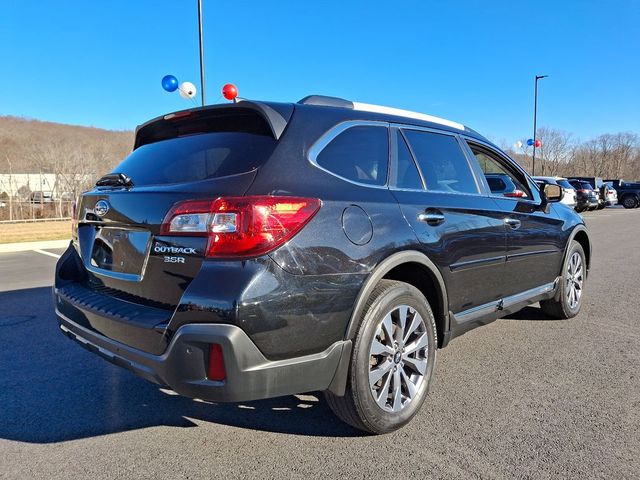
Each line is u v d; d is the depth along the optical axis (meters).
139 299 2.57
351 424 2.74
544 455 2.55
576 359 3.98
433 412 3.06
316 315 2.33
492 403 3.18
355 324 2.52
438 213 3.10
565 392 3.34
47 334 4.85
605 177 69.62
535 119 31.42
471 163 3.78
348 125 2.88
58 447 2.70
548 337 4.55
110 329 2.55
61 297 3.08
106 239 2.88
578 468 2.43
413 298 2.87
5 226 21.73
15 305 6.12
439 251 3.04
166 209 2.44
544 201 4.56
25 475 2.43
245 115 2.76
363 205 2.64
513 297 4.00
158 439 2.79
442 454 2.58
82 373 3.81
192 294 2.17
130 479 2.39
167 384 2.26
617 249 10.95
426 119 3.58
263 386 2.19
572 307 5.09
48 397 3.36
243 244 2.17
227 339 2.08
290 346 2.26
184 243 2.32
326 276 2.37
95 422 2.99
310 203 2.37
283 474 2.41
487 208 3.61
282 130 2.58
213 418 3.03
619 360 3.95
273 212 2.23
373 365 2.74
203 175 2.57
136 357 2.38
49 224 23.09
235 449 2.66
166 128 3.26
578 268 5.19
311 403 3.24
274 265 2.20
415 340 2.93
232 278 2.14
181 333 2.16
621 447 2.63
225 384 2.12
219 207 2.22
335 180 2.62
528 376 3.63
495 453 2.58
